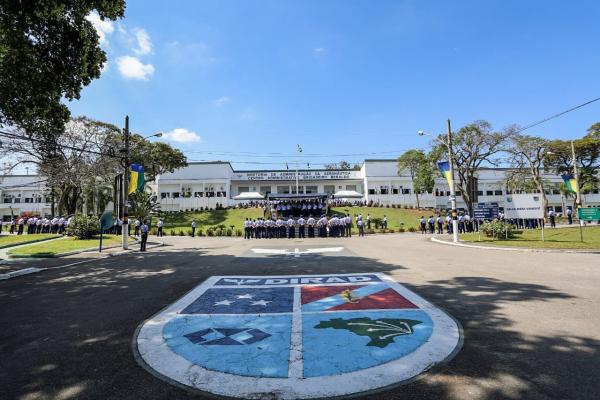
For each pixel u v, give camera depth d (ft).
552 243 55.01
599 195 215.51
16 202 207.92
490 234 68.95
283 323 17.48
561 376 11.42
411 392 10.62
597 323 16.71
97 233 85.25
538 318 17.60
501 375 11.58
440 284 26.30
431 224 103.24
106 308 21.62
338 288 25.50
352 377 11.62
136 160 139.85
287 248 58.95
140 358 13.71
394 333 15.67
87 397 10.80
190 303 21.98
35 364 13.42
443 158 141.90
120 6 36.50
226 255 49.65
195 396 10.72
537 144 133.08
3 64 35.42
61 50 37.24
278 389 10.96
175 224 137.49
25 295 26.04
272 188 207.31
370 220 118.32
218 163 198.90
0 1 29.66
